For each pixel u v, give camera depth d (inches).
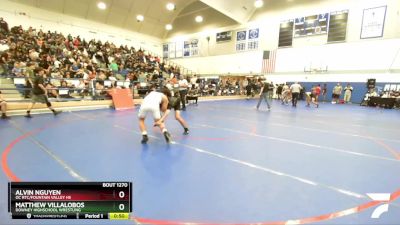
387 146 189.3
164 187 109.0
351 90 620.4
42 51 511.5
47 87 350.9
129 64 665.6
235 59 850.1
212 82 824.9
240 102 613.6
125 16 866.8
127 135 210.7
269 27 761.0
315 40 676.1
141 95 486.3
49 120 278.7
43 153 153.9
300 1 693.3
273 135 223.9
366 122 311.0
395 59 557.3
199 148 174.9
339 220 85.0
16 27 585.6
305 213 89.4
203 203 95.4
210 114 365.4
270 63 767.7
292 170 133.9
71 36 701.9
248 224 82.0
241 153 164.7
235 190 107.6
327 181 119.3
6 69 387.2
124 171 126.9
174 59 1034.7
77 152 157.9
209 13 895.1
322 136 223.0
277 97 743.7
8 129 223.0
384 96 547.2
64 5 727.1
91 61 591.2
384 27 565.9
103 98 419.2
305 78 704.4
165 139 198.8
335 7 633.6
